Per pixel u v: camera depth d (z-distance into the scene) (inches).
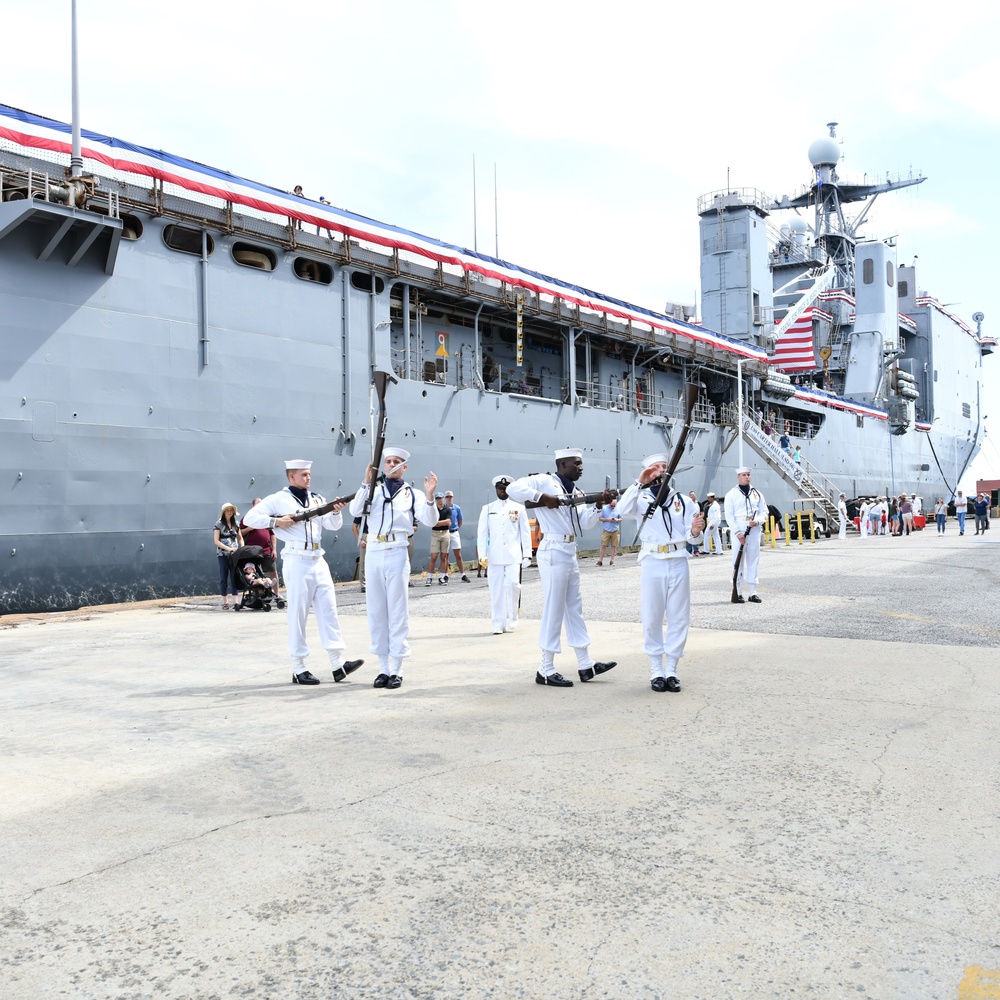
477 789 175.8
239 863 140.6
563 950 111.6
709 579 685.9
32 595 564.1
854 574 685.9
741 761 192.1
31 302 570.3
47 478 572.7
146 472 625.9
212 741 218.4
